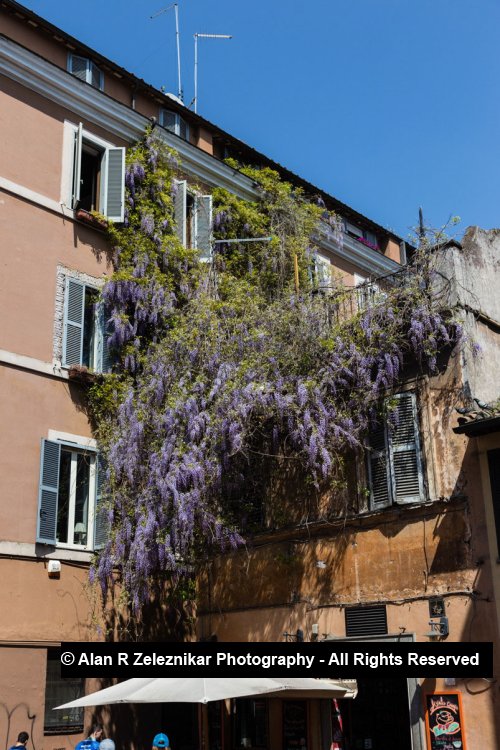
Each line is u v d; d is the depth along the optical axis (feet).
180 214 60.54
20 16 56.90
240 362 48.85
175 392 49.39
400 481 44.78
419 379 45.50
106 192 57.31
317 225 69.72
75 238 54.95
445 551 42.29
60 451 50.65
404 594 43.39
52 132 55.36
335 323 49.75
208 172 65.46
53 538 48.55
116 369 54.13
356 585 45.65
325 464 44.50
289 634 48.14
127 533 48.37
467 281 46.34
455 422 43.45
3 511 46.73
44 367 50.83
